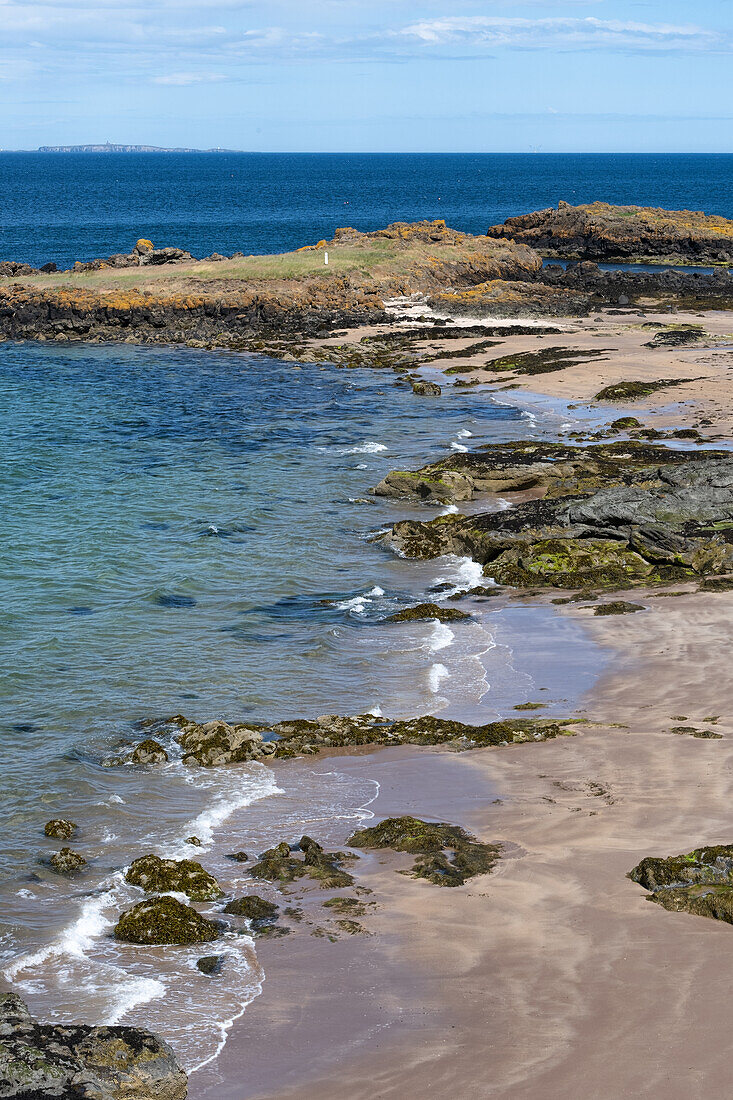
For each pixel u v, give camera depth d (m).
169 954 11.66
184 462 40.84
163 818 15.56
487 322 74.88
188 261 91.38
